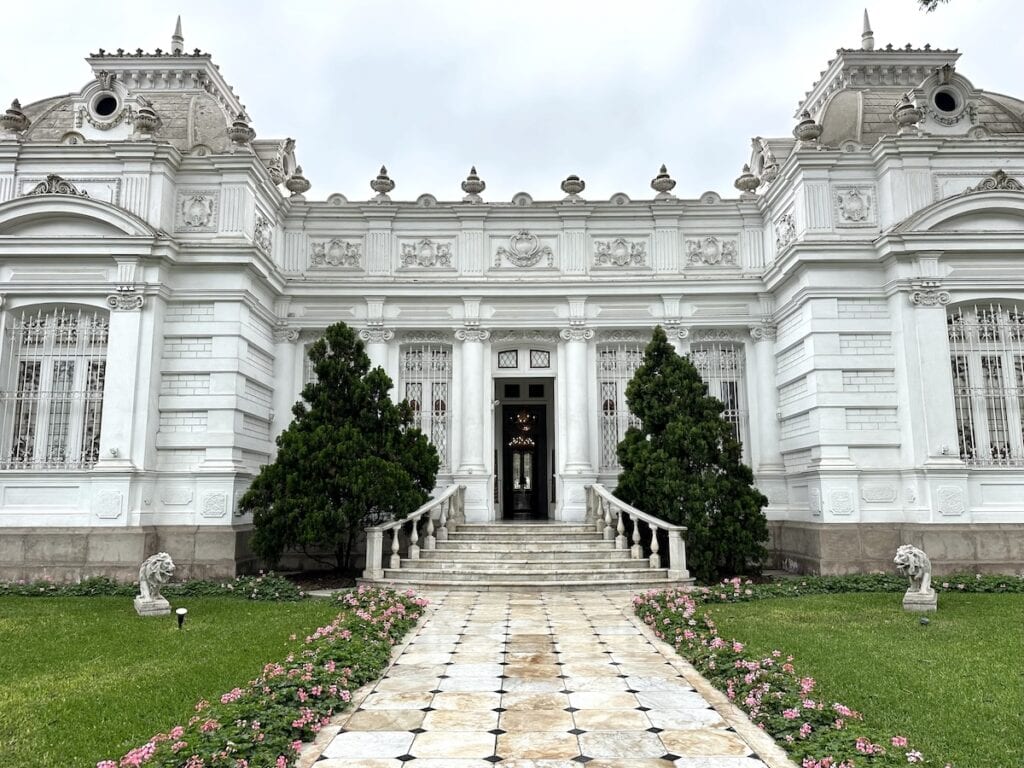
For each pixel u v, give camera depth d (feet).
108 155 54.85
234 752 17.31
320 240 65.31
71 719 21.61
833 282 55.42
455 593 45.93
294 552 58.44
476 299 63.67
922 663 27.30
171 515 52.37
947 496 51.08
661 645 31.55
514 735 20.38
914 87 60.39
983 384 54.03
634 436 55.06
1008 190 53.36
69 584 47.78
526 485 73.05
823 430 53.62
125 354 52.29
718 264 64.90
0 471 51.13
